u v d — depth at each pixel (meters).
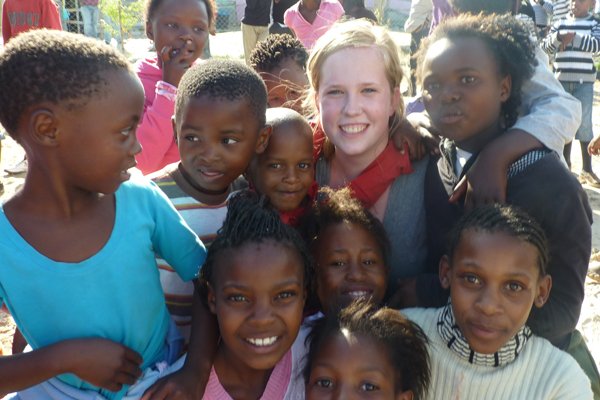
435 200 2.16
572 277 1.87
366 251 2.05
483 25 1.94
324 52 2.15
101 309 1.57
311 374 1.68
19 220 1.50
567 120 2.01
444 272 1.89
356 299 1.85
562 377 1.80
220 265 1.66
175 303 2.04
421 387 1.75
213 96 1.87
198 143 1.93
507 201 1.90
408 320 1.80
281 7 7.71
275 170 2.14
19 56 1.35
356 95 2.11
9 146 7.36
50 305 1.52
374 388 1.62
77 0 11.02
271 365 1.66
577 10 6.29
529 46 2.02
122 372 1.55
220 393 1.74
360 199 2.24
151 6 3.16
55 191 1.48
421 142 2.27
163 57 3.02
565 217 1.84
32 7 6.27
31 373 1.46
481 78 1.88
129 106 1.43
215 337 1.77
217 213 2.08
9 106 1.38
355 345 1.64
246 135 1.94
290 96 3.06
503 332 1.72
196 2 3.12
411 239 2.28
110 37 12.15
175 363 1.76
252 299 1.62
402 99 2.31
